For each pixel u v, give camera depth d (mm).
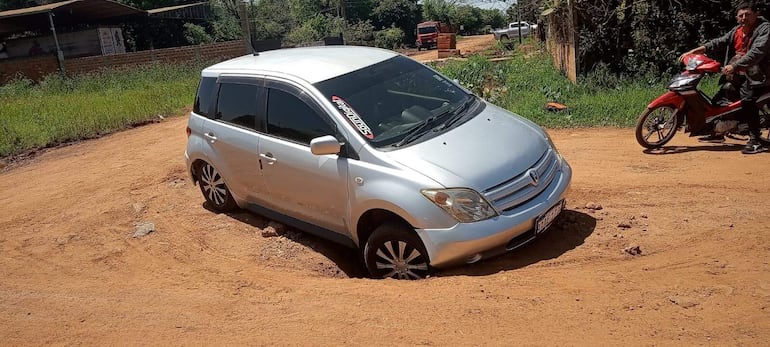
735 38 7254
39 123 14602
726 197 5766
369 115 5324
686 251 4715
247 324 4254
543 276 4496
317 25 55500
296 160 5527
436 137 5105
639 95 10641
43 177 10289
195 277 5391
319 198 5426
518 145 5051
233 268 5555
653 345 3428
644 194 6133
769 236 4773
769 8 10188
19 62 28812
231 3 50969
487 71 16281
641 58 12070
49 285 5566
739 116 7270
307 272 5430
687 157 7277
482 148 4934
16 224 7699
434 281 4551
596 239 5172
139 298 4988
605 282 4293
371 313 4176
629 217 5570
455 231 4508
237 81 6352
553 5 14953
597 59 12422
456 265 4672
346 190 5105
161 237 6582
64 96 21062
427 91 5801
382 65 5961
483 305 4094
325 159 5254
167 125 14719
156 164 10203
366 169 4934
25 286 5598
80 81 24547
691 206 5652
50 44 34000
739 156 7059
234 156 6297
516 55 23188
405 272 4859
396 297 4379
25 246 6812
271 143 5793
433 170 4664
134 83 24141
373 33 57281
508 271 4672
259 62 6445
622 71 12281
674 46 11875
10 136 13266
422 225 4582
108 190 8812
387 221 4938
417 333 3836
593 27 12438
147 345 4117
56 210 8117
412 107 5516
